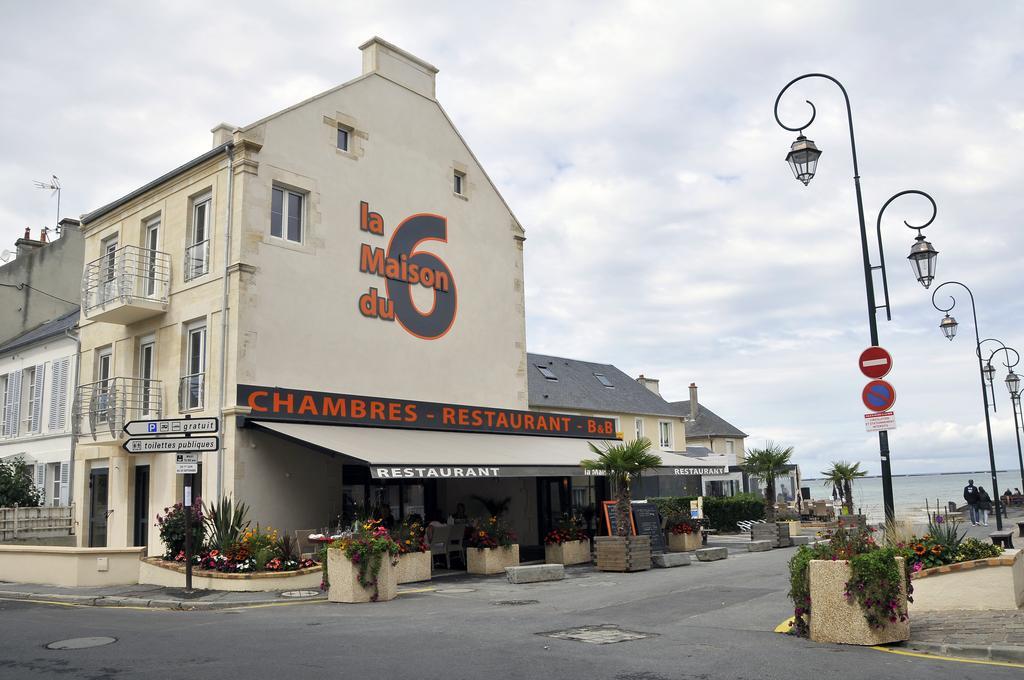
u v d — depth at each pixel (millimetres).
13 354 26781
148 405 19328
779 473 25453
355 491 19891
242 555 15305
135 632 10469
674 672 7605
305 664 8133
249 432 17078
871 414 12367
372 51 21984
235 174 18250
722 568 17672
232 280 17703
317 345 19062
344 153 20500
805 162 13516
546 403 35812
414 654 8555
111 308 19109
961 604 10727
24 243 31812
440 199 23219
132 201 21234
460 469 17312
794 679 7301
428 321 22188
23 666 8320
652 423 42625
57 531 21234
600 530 20125
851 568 9039
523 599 13188
